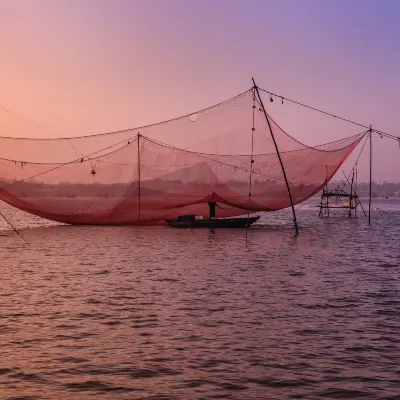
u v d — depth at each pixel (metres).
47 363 10.16
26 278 19.44
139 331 12.33
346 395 8.76
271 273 20.84
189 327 12.67
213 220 41.66
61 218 36.44
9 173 32.84
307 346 11.23
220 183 35.22
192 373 9.68
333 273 20.98
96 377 9.48
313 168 34.03
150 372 9.72
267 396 8.71
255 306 14.85
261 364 10.15
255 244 31.83
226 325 12.85
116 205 36.19
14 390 8.90
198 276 19.98
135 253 27.16
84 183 34.53
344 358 10.50
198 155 33.16
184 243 32.00
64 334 12.05
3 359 10.37
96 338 11.76
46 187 34.34
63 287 17.62
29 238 35.09
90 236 36.34
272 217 69.62
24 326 12.71
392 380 9.38
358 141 33.38
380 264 23.75
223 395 8.75
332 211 89.94
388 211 92.31
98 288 17.45
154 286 17.83
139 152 33.28
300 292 16.88
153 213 37.22
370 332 12.30
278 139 31.36
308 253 27.64
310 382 9.29
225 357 10.54
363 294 16.59
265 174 34.28
